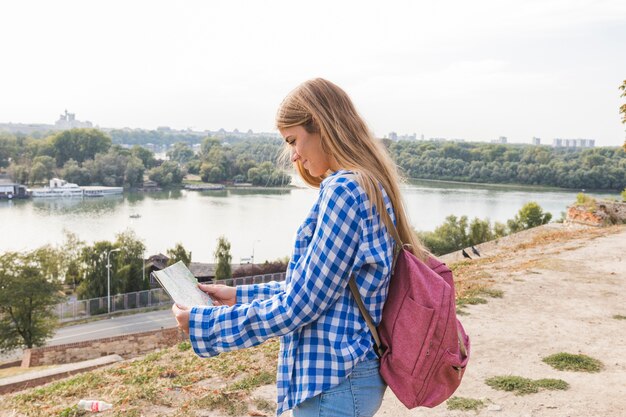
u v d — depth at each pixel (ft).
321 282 5.19
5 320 125.08
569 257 40.98
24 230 337.11
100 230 346.33
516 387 16.52
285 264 218.18
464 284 32.27
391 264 5.58
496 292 29.45
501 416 14.58
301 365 5.44
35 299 125.29
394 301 5.57
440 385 5.68
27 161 614.75
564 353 19.42
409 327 5.43
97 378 20.44
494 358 19.45
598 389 16.44
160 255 215.92
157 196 526.16
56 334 136.46
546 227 64.39
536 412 14.82
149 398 16.89
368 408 5.61
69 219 383.45
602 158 597.11
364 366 5.51
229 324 5.32
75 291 193.88
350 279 5.44
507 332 22.67
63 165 625.00
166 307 168.35
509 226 229.45
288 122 5.83
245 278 187.93
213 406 15.83
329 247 5.19
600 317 25.05
